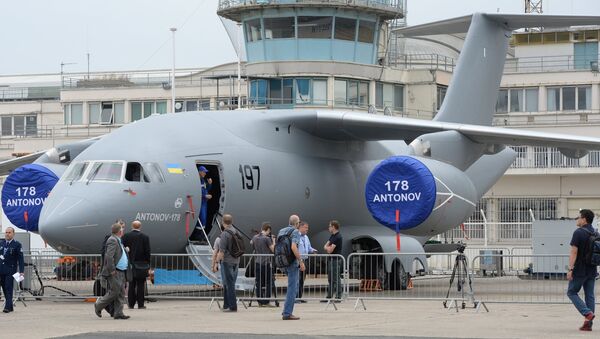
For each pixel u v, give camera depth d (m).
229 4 50.66
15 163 32.72
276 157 26.98
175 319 19.62
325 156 29.00
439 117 30.44
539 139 26.86
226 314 20.78
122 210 23.17
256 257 23.22
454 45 63.84
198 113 26.52
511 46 65.88
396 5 51.00
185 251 24.95
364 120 27.02
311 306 23.00
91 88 64.06
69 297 24.09
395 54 58.41
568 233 34.22
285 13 49.44
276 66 50.19
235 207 25.72
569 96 57.78
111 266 19.52
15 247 21.23
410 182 25.69
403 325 18.41
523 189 53.69
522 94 58.41
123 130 24.91
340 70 50.09
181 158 24.55
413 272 28.86
